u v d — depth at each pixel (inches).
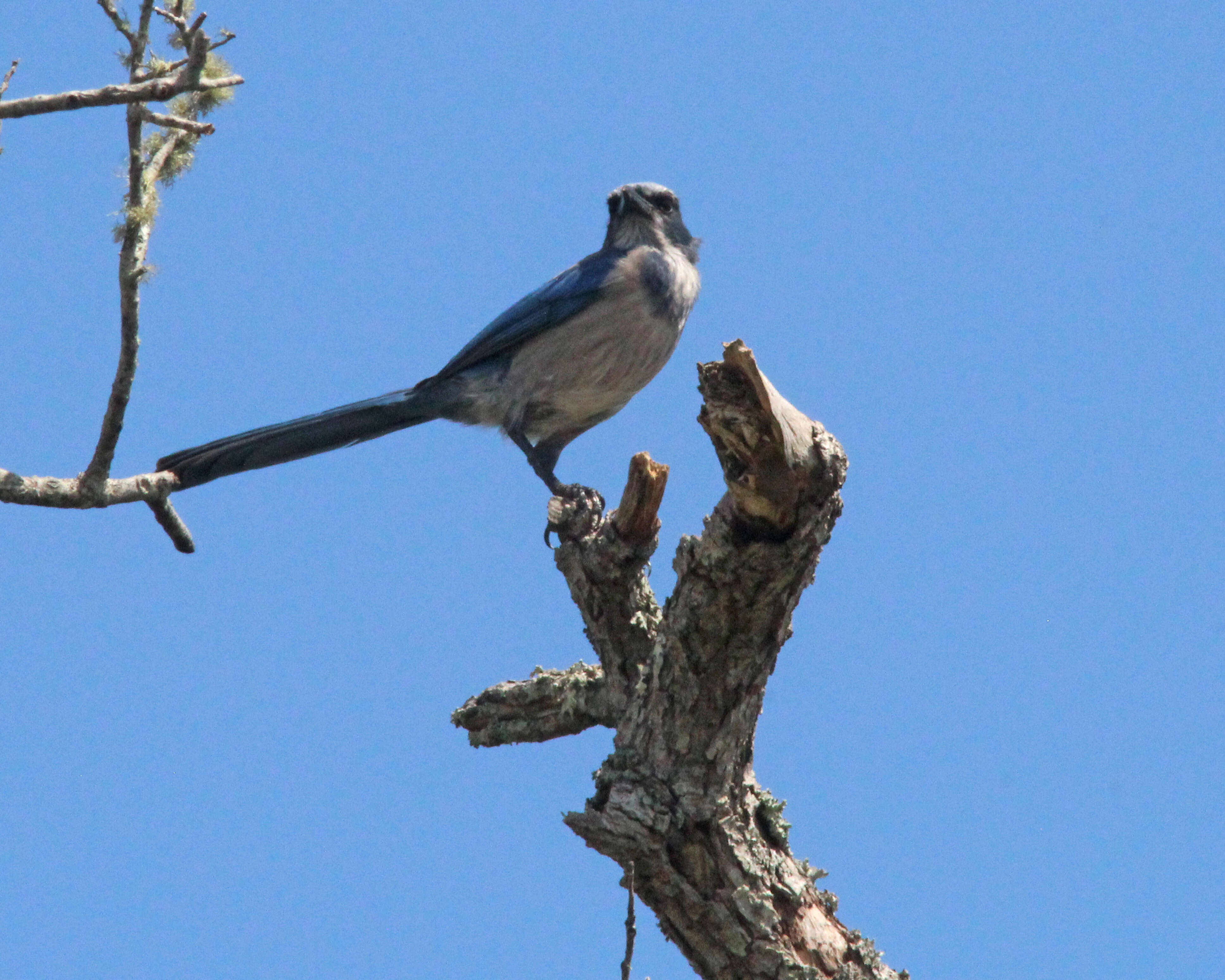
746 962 422.9
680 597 419.8
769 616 413.1
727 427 374.6
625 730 445.7
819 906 437.4
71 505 395.9
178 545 445.1
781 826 443.5
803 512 391.2
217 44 339.3
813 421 394.3
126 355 377.4
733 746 433.1
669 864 423.5
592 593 497.0
